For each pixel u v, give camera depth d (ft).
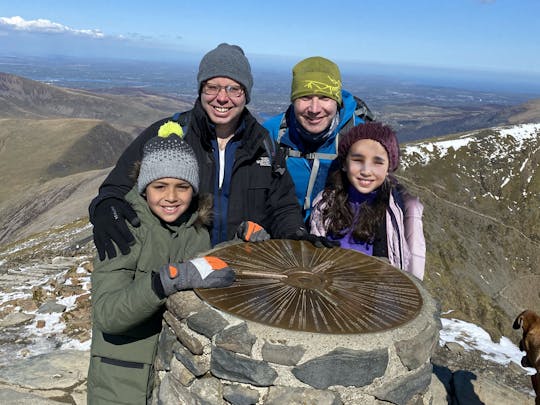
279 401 3.11
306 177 5.36
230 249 4.35
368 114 5.34
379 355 3.14
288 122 5.48
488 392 6.00
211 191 4.60
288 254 4.37
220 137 4.68
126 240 3.48
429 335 3.41
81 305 8.00
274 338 3.10
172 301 3.53
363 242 4.76
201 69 4.38
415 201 4.60
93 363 3.67
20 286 9.24
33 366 5.75
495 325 46.34
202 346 3.28
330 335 3.15
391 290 3.86
